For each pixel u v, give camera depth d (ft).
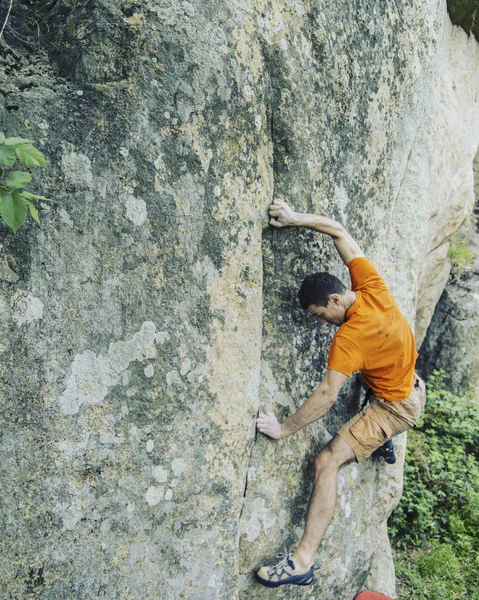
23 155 5.50
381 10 11.19
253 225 8.98
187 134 7.87
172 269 7.93
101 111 7.24
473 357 22.54
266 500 9.75
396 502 12.98
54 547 7.02
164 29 7.66
